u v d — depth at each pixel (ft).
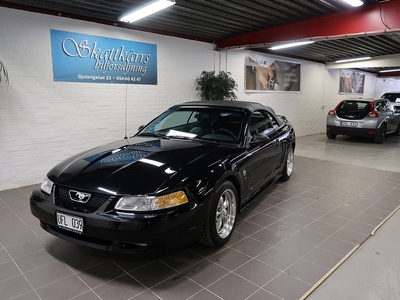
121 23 19.22
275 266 8.69
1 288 7.62
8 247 9.66
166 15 18.22
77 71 17.65
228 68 26.71
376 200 14.32
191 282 7.91
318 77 38.40
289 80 33.71
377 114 30.04
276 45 22.36
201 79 24.26
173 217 7.69
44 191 8.87
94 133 18.86
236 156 10.31
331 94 41.50
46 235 10.49
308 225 11.48
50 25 16.34
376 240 10.34
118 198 7.72
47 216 8.46
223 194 9.66
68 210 8.03
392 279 8.13
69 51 17.20
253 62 28.86
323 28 18.63
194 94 24.32
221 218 9.70
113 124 19.69
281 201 14.07
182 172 8.59
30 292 7.47
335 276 8.25
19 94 15.69
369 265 8.80
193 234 8.32
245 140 11.30
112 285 7.76
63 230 8.43
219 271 8.42
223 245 9.82
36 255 9.18
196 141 11.41
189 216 8.02
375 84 54.39
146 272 8.33
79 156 10.23
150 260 8.93
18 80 15.56
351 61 36.99
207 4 16.66
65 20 16.88
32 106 16.19
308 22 19.29
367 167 20.98
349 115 31.76
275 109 32.40
